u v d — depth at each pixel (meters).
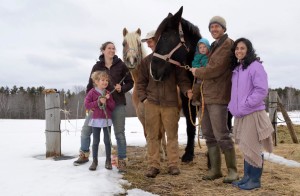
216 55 4.40
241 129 4.24
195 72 4.54
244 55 4.20
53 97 6.42
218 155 4.74
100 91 4.95
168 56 4.62
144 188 4.34
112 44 5.18
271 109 8.41
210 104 4.54
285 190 4.20
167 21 4.76
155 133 4.94
